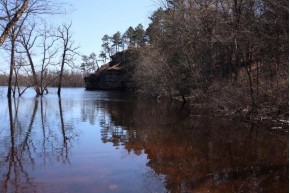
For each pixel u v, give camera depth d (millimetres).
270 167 10250
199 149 12703
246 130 16719
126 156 11680
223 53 28781
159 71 36438
